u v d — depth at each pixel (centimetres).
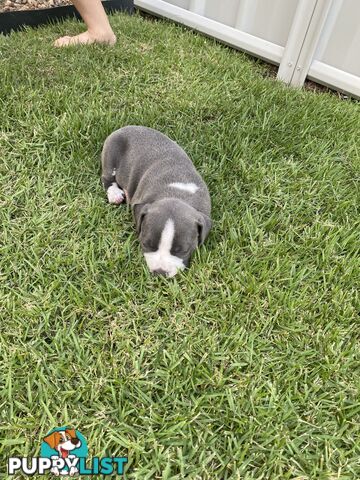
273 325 68
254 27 143
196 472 52
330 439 56
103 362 62
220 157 98
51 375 59
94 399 58
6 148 92
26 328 64
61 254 74
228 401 58
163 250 70
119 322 66
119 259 74
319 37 128
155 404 58
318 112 118
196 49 140
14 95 104
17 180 85
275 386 60
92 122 101
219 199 88
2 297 67
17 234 76
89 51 124
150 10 164
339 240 83
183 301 69
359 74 130
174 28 153
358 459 55
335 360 64
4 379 58
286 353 65
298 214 88
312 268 77
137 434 55
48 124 98
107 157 88
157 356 62
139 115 105
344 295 72
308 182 95
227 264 75
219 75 127
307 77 140
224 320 67
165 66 125
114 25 144
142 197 80
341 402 59
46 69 116
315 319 70
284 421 58
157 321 66
